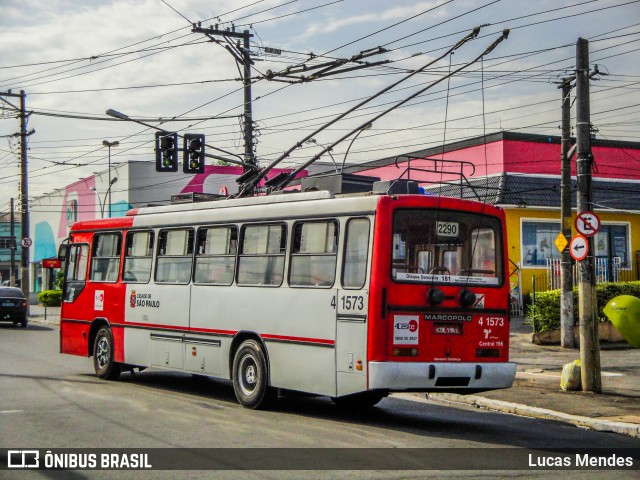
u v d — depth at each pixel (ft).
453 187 118.52
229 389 52.13
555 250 114.52
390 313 35.96
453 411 43.96
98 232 56.70
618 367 63.26
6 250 343.26
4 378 55.11
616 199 119.03
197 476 26.40
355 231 37.60
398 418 40.52
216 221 46.32
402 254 36.70
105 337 55.06
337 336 37.50
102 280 55.98
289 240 41.01
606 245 119.44
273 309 41.34
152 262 51.31
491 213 39.75
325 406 44.78
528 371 61.05
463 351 37.78
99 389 49.70
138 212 54.29
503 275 39.65
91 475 26.61
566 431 37.42
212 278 46.14
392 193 38.65
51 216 222.69
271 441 32.65
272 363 41.14
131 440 32.55
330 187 44.55
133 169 170.09
